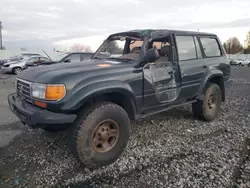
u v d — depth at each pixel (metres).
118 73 2.91
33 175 2.61
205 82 4.14
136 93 3.10
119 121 2.85
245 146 3.31
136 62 3.20
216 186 2.34
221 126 4.21
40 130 4.03
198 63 4.05
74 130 2.59
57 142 3.51
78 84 2.57
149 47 3.46
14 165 2.84
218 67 4.50
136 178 2.52
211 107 4.50
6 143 3.52
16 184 2.44
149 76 3.23
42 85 2.55
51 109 2.51
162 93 3.46
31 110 2.61
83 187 2.39
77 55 10.23
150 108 3.37
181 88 3.76
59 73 2.64
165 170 2.67
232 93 7.89
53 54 30.61
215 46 4.62
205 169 2.66
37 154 3.12
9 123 4.50
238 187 2.31
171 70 3.56
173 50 3.66
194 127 4.16
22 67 15.55
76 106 2.50
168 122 4.43
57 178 2.55
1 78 12.81
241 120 4.56
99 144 2.77
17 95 3.21
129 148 3.28
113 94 2.96
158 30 3.62
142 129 4.04
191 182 2.41
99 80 2.71
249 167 2.69
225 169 2.65
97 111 2.64
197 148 3.25
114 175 2.60
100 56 3.98
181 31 3.94
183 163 2.82
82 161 2.63
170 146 3.33
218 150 3.18
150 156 3.03
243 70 23.92
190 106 5.57
